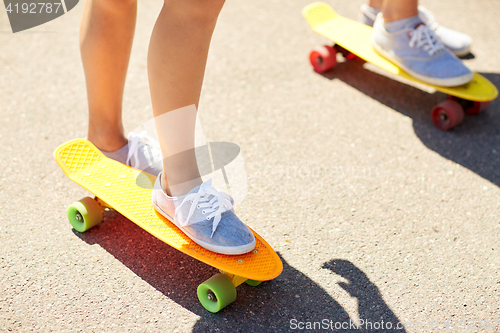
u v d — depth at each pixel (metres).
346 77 3.36
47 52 3.46
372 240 2.07
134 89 3.12
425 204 2.29
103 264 1.91
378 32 3.04
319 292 1.82
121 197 1.95
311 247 2.03
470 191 2.38
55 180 2.35
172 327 1.67
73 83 3.16
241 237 1.71
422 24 2.89
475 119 2.97
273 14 4.11
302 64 3.48
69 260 1.92
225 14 4.07
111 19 1.89
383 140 2.75
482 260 1.98
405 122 2.91
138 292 1.80
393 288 1.85
